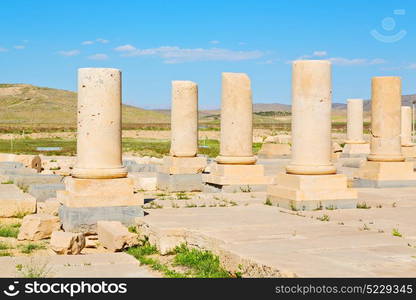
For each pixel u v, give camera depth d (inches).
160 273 384.8
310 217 537.3
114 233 469.4
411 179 814.5
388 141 818.8
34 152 1875.0
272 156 1380.4
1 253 445.7
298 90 610.9
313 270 324.2
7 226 570.9
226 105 786.2
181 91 886.4
